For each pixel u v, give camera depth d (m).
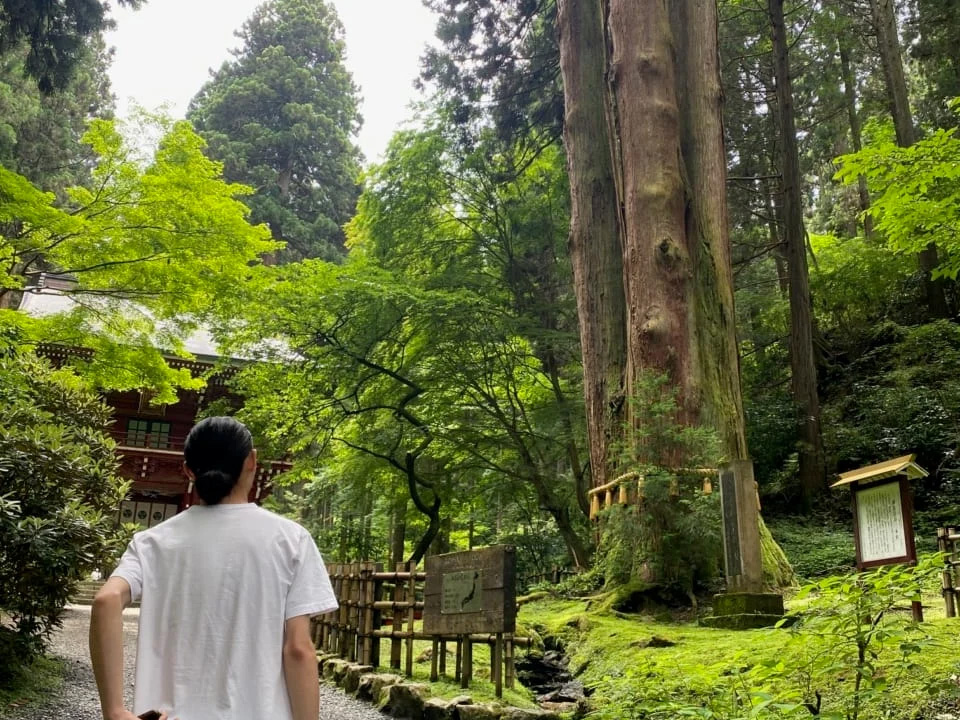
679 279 9.23
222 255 10.60
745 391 17.28
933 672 3.74
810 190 26.02
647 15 9.97
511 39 15.94
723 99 10.41
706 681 3.57
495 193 16.58
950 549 5.29
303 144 31.61
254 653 1.59
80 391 8.89
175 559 1.66
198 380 12.49
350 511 18.67
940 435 13.13
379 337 13.39
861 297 17.84
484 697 4.94
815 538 12.17
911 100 21.98
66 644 7.35
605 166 11.50
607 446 9.88
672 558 8.20
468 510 16.61
